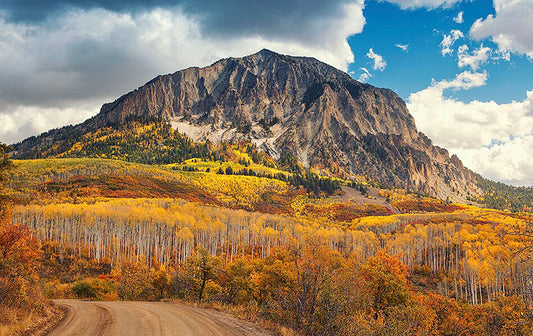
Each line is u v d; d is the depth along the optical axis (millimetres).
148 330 14203
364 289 22969
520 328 18328
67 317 17875
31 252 35281
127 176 199875
